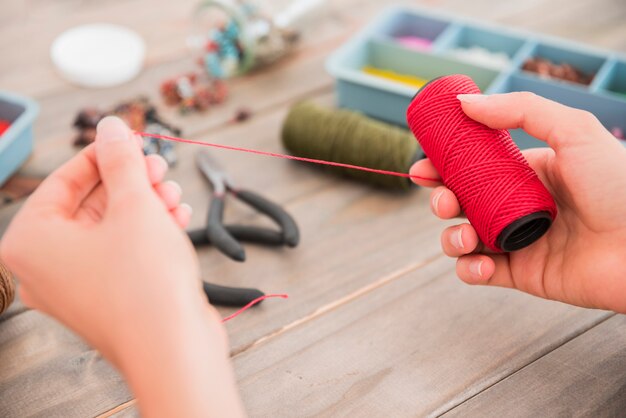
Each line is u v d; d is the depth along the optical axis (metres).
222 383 0.64
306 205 1.23
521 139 1.31
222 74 1.52
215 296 1.01
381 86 1.35
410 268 1.11
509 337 0.99
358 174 1.25
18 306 1.03
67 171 0.81
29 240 0.71
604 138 0.86
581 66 1.54
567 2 1.82
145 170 0.74
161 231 0.68
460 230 0.94
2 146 1.22
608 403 0.90
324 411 0.90
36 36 1.64
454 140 0.90
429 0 1.83
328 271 1.10
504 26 1.74
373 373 0.94
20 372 0.95
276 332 1.00
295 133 1.28
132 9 1.75
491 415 0.89
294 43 1.62
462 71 1.48
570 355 0.96
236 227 1.13
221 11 1.55
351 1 1.81
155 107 1.45
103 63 1.54
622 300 0.89
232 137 1.38
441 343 0.98
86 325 0.68
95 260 0.67
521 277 0.99
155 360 0.63
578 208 0.91
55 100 1.46
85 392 0.92
